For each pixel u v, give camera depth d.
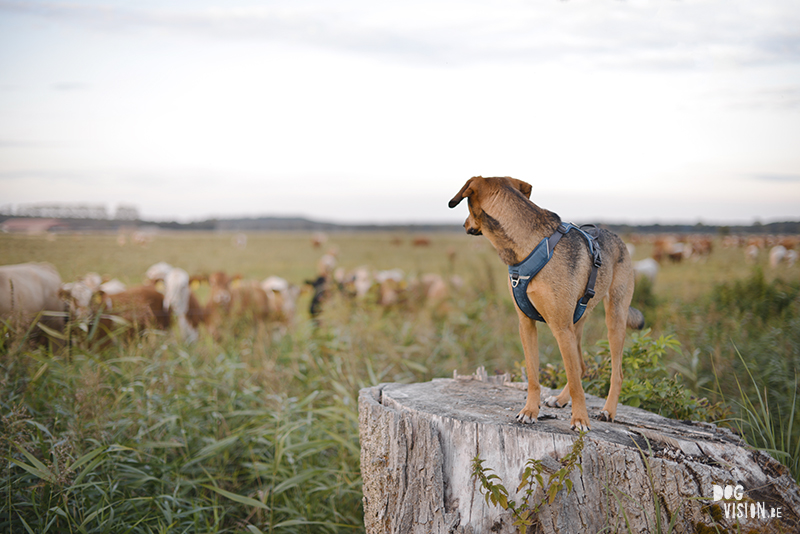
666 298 10.16
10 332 4.45
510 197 2.67
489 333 7.20
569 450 2.46
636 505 2.38
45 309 6.06
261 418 4.77
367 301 8.84
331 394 5.10
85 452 3.63
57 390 4.30
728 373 4.94
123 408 4.35
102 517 3.16
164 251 16.56
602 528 2.39
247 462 4.41
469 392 3.39
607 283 2.92
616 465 2.44
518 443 2.52
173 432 4.36
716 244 35.25
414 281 12.02
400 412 2.92
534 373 2.81
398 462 2.68
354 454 3.96
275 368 5.43
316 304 10.84
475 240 44.88
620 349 3.03
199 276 10.15
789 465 3.09
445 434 2.69
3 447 3.31
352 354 5.71
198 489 4.04
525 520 2.32
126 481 3.67
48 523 3.01
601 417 2.90
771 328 6.25
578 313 2.76
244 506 4.03
